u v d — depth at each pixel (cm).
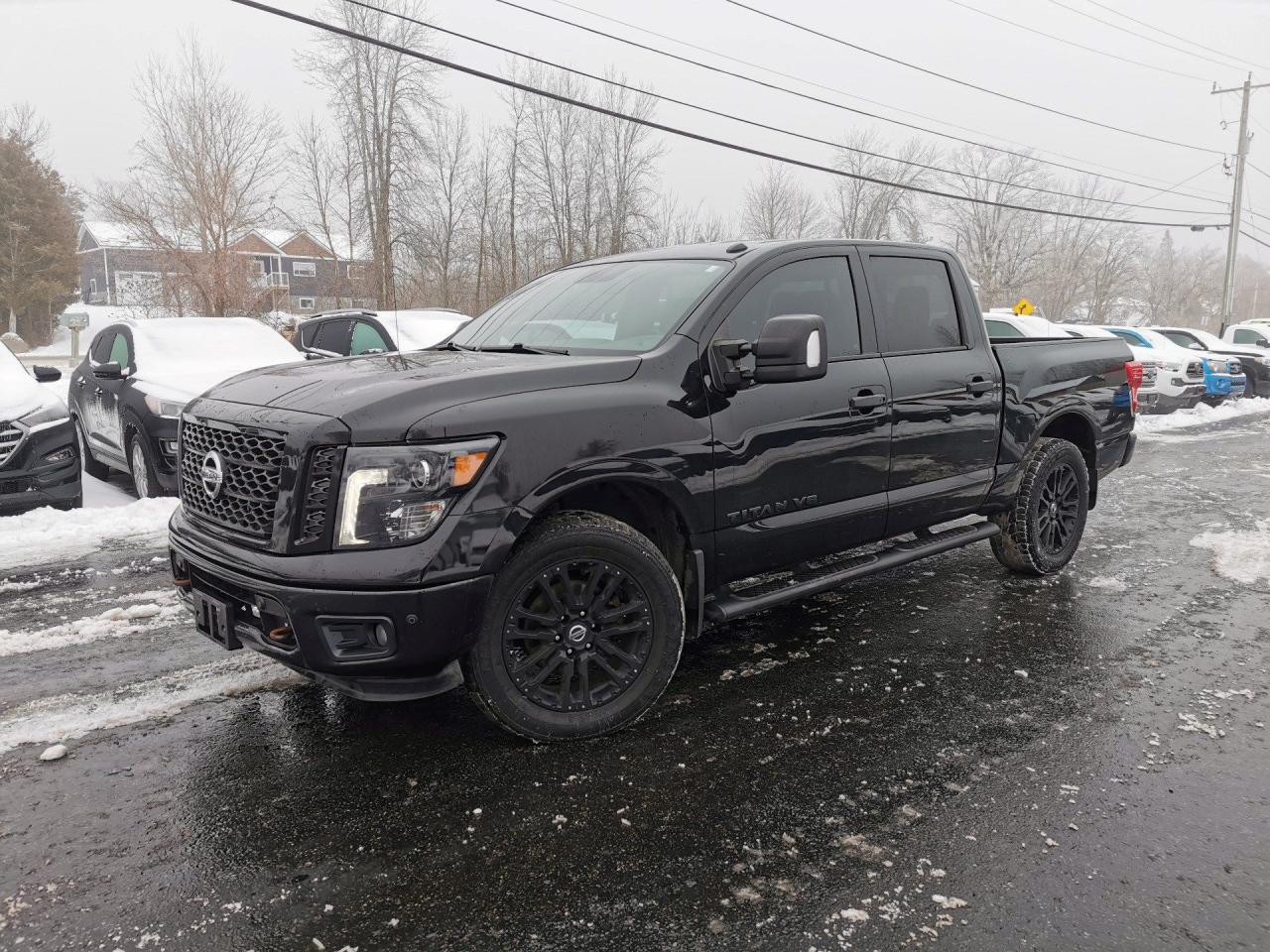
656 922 225
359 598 274
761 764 309
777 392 370
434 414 286
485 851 256
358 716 348
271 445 292
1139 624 463
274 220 3384
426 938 219
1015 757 314
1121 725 341
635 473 322
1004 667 402
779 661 409
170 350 843
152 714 350
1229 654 419
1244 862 250
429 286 4075
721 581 366
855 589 527
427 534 281
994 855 254
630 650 336
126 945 216
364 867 249
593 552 316
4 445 671
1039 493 518
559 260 4331
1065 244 6988
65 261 6731
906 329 441
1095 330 1623
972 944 215
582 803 282
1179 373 1684
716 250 405
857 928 222
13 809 280
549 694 320
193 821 273
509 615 305
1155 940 217
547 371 319
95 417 897
